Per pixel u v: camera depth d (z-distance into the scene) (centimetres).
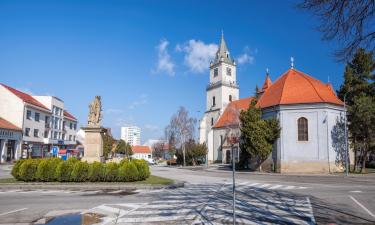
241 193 1803
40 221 1024
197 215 1135
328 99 3978
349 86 4309
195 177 3133
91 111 2573
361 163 4234
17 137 5603
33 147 6253
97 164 2072
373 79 4216
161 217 1098
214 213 1177
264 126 4041
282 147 3981
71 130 8581
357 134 3850
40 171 2003
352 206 1362
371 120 3616
